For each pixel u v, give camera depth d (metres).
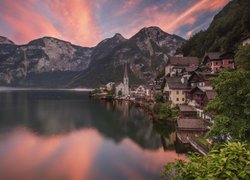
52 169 42.41
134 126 78.19
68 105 141.50
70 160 47.00
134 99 174.00
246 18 101.12
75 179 38.38
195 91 78.69
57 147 55.62
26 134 67.50
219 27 143.38
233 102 23.98
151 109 102.69
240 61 51.44
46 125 80.12
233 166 7.95
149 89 154.50
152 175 39.28
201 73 84.94
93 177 38.97
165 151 51.09
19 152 51.69
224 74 26.75
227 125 24.50
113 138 63.50
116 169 42.31
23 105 137.38
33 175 39.88
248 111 22.27
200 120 57.75
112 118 94.38
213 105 26.19
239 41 99.88
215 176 8.08
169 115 80.12
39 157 48.66
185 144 50.31
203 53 150.62
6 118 91.94
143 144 57.22
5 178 38.69
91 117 96.94
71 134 68.12
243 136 22.44
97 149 54.00
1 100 169.12
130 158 47.53
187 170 9.55
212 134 25.61
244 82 24.09
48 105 139.75
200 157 9.98
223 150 8.75
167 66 151.88
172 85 95.88
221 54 95.44
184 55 183.75
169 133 66.62
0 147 55.09
